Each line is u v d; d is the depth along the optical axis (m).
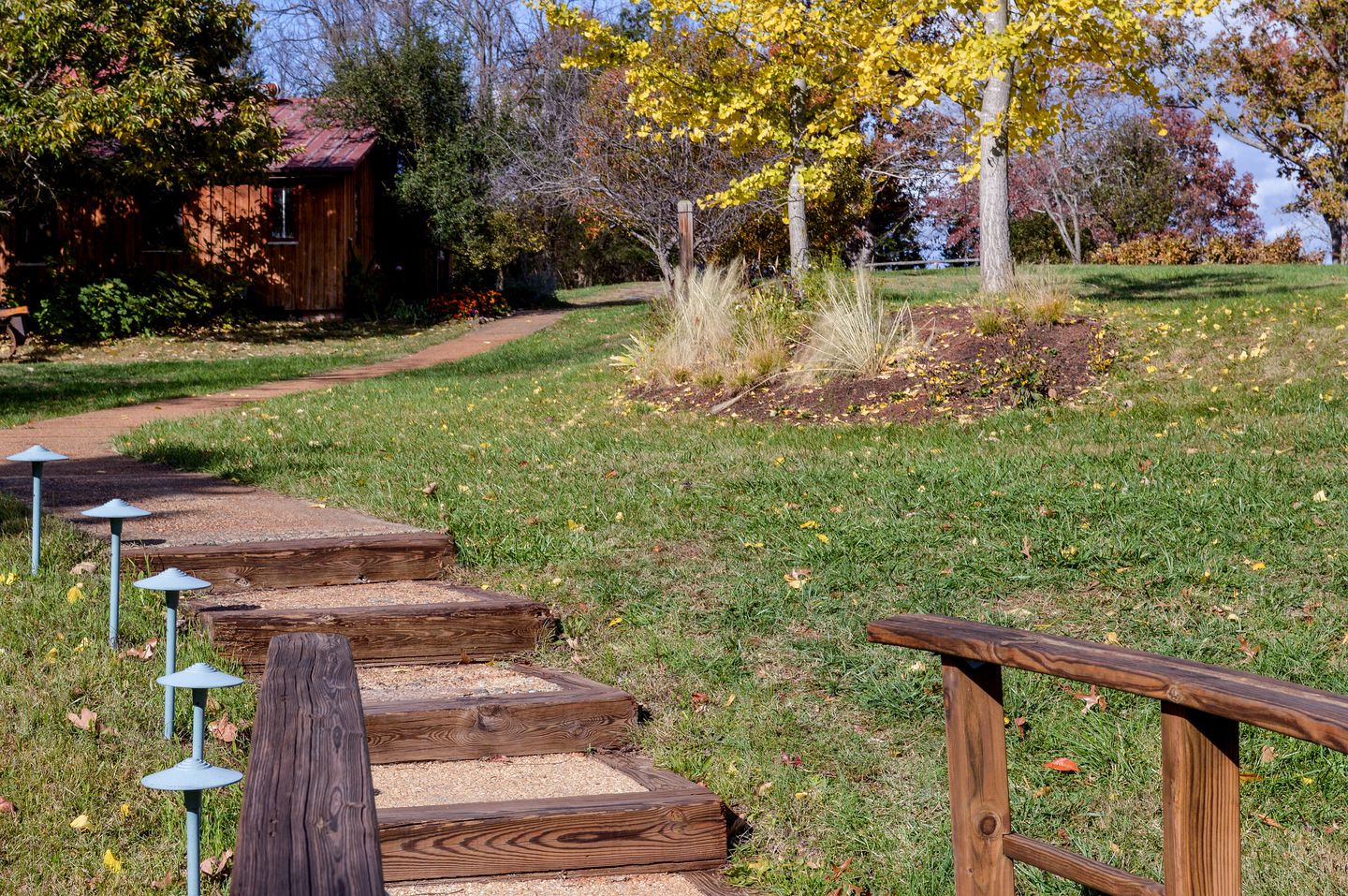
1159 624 4.93
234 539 5.99
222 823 3.55
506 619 5.03
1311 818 3.63
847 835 3.65
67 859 3.34
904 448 8.43
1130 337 11.31
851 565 5.71
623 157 25.55
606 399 12.18
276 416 11.97
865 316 11.39
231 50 23.62
